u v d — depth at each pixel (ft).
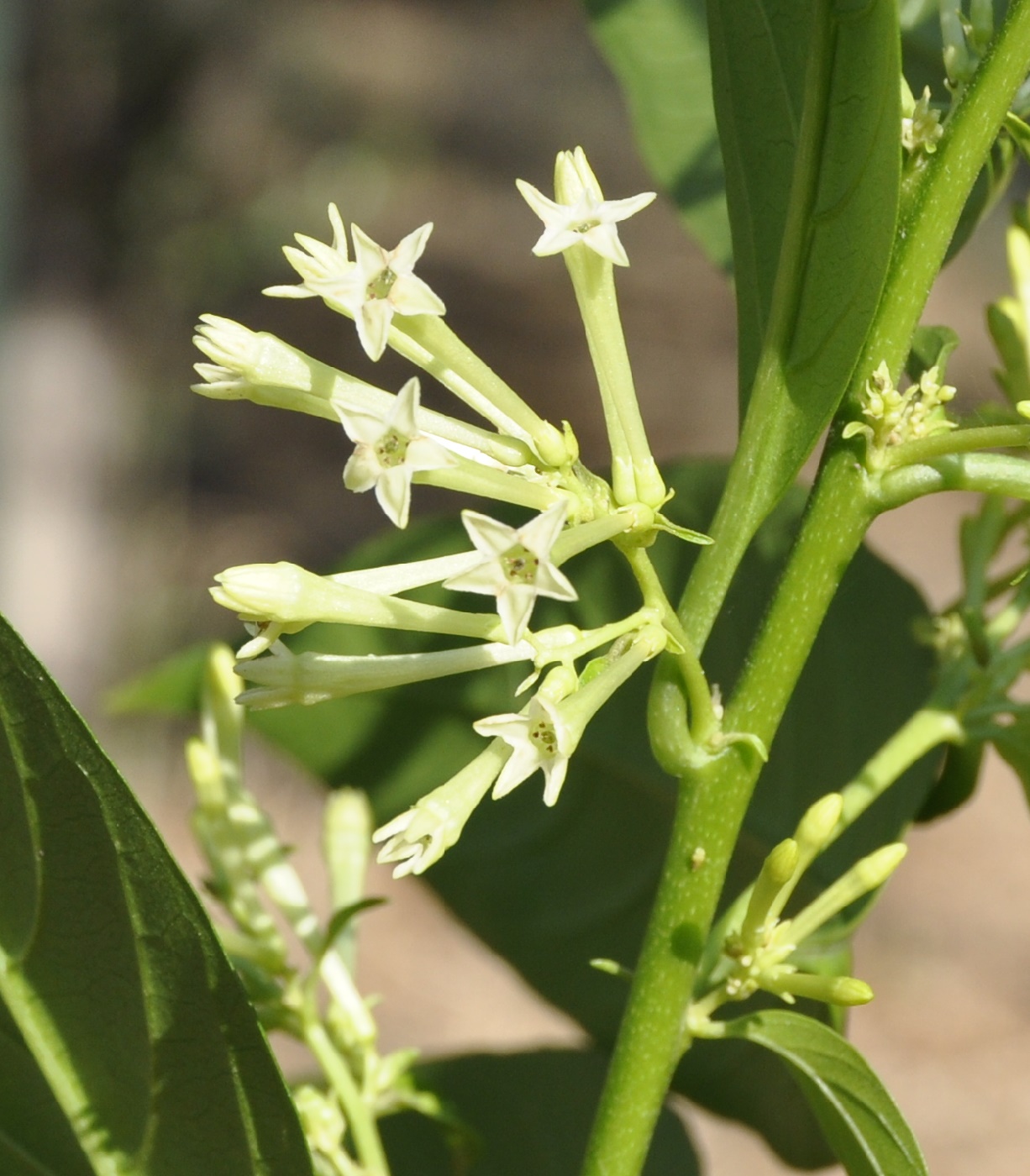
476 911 1.17
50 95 4.17
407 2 8.95
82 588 4.12
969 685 1.00
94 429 4.27
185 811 3.79
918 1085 3.32
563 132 7.86
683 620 0.92
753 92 0.94
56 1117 0.95
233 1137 0.92
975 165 0.91
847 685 1.09
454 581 0.86
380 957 3.59
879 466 0.92
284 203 6.49
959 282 5.98
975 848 4.12
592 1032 1.16
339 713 1.16
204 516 4.98
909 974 3.64
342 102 7.32
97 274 4.42
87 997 0.91
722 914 1.11
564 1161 1.13
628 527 0.89
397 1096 1.05
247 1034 0.90
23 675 0.85
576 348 6.24
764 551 1.10
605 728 1.14
